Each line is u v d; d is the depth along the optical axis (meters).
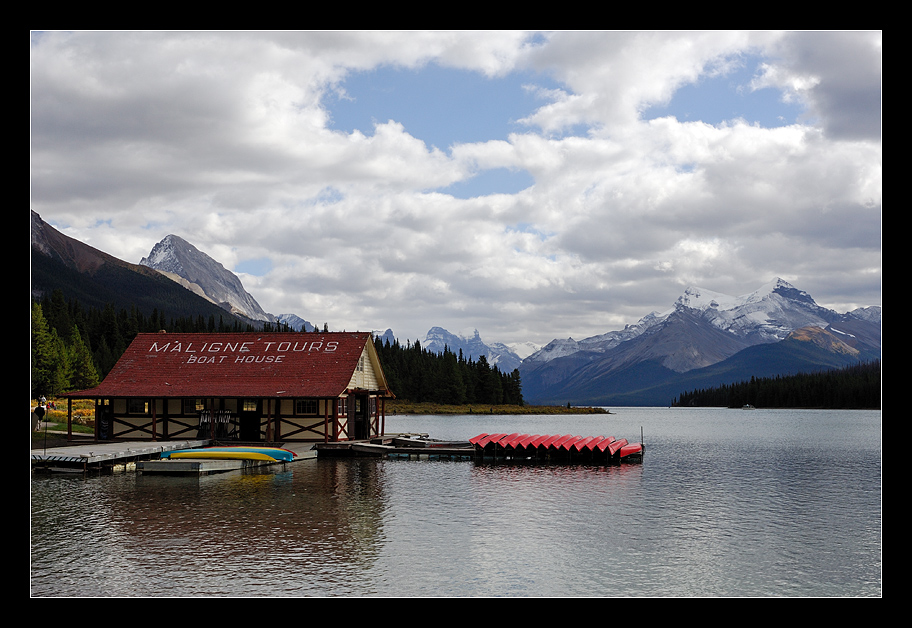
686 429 97.56
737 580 18.08
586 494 30.86
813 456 51.97
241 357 50.91
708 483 35.19
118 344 141.62
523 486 33.12
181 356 51.53
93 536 21.22
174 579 17.17
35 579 17.05
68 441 46.03
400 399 147.00
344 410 49.56
